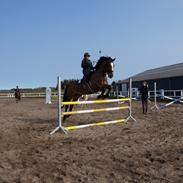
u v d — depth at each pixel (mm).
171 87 47375
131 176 6434
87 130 13219
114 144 9781
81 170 6895
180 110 21859
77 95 14062
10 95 71312
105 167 7117
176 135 11117
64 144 10016
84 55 13898
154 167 7035
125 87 62375
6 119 18141
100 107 28234
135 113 20609
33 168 7148
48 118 18625
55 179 6320
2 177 6527
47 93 38281
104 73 13523
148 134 11617
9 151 9000
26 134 12344
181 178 6234
